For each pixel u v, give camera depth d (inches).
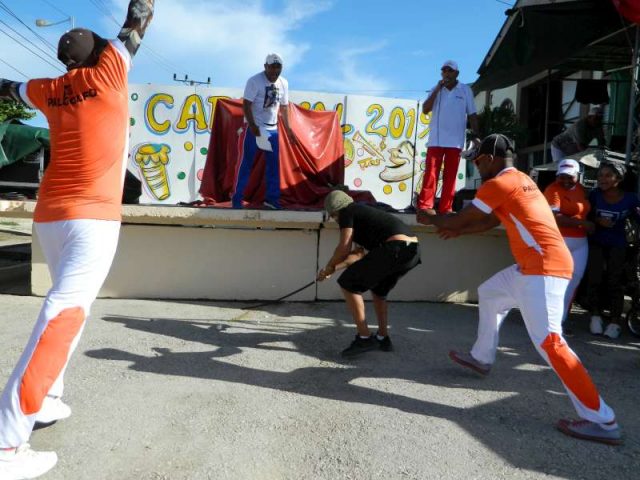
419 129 414.3
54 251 109.7
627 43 311.7
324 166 305.4
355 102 406.3
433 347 193.9
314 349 187.5
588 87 381.1
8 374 152.4
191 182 409.7
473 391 152.8
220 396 143.4
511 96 658.8
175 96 406.0
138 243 252.4
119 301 247.1
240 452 114.6
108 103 106.9
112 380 151.4
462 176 420.5
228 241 254.8
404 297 263.6
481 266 265.7
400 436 123.6
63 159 106.4
